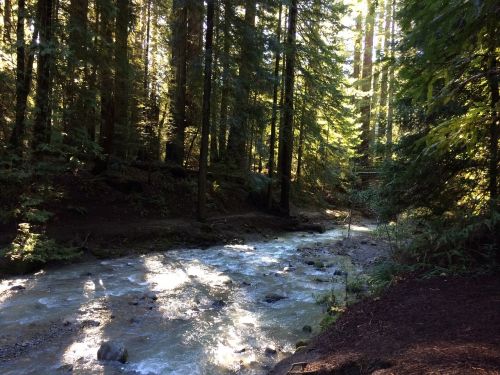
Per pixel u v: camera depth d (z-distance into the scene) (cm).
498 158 691
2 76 1117
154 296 794
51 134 1136
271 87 1652
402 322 462
